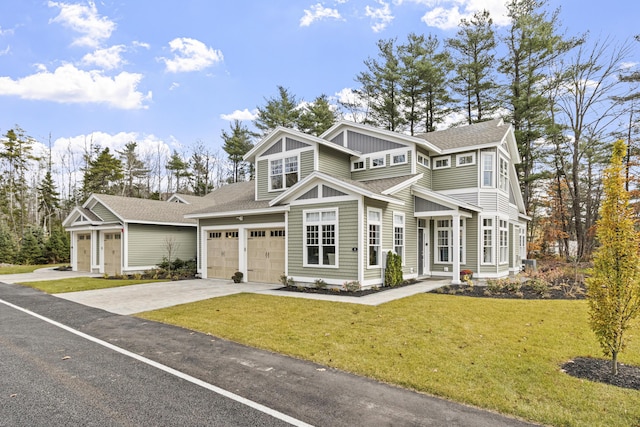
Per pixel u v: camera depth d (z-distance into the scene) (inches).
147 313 358.6
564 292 454.9
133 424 145.2
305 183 511.8
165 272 724.0
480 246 621.0
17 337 276.5
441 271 659.4
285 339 262.4
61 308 388.5
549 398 165.5
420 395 171.0
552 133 922.1
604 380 186.1
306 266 515.8
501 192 653.3
